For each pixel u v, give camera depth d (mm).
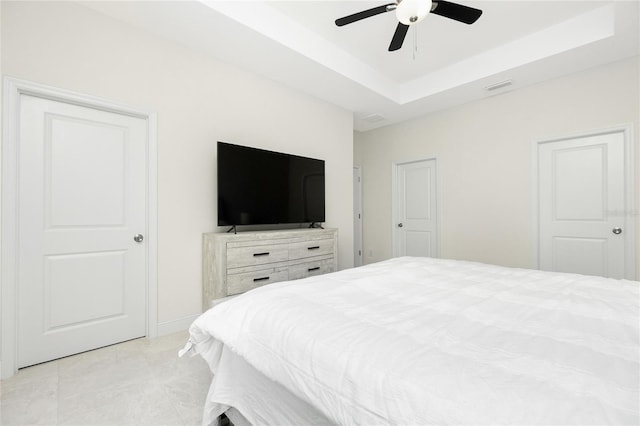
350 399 681
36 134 1924
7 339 1756
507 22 2568
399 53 3086
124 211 2277
